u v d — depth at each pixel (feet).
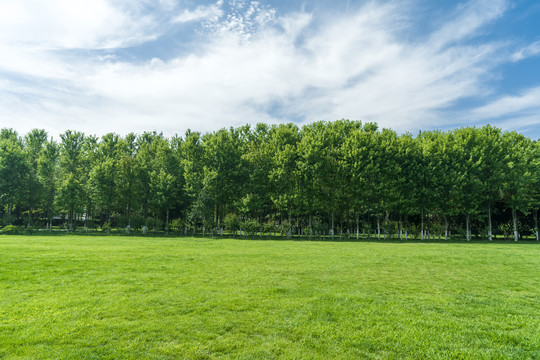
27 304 31.86
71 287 39.01
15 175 187.32
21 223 214.69
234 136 202.18
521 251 88.43
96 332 25.27
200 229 203.31
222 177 178.60
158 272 49.32
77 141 221.46
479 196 157.17
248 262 62.03
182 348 22.85
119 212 206.80
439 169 160.66
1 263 52.31
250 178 178.29
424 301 36.01
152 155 221.05
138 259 60.95
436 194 158.30
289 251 84.94
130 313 29.78
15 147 198.08
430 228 173.99
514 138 173.17
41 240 105.09
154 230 176.45
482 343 24.84
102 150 215.51
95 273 47.14
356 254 78.54
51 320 27.58
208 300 34.47
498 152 157.28
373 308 32.83
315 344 24.04
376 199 167.02
